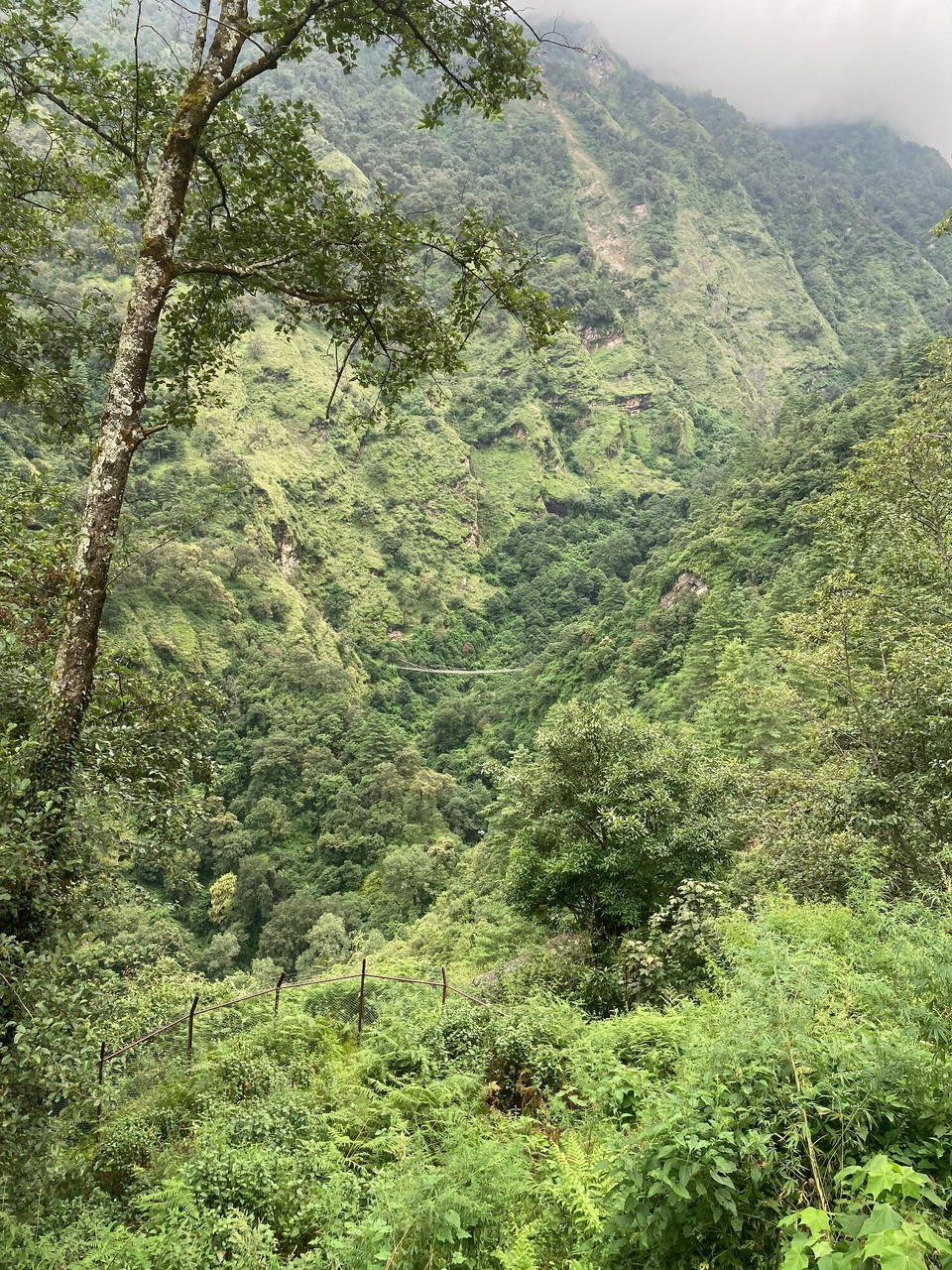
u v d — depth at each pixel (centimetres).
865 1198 218
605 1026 627
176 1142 538
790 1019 301
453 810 5912
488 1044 695
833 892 967
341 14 619
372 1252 309
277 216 633
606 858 1145
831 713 1346
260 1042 711
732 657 3684
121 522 571
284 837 5469
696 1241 253
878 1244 165
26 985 337
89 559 488
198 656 6706
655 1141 270
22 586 574
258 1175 438
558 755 1259
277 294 655
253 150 644
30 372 722
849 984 355
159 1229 395
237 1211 389
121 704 607
